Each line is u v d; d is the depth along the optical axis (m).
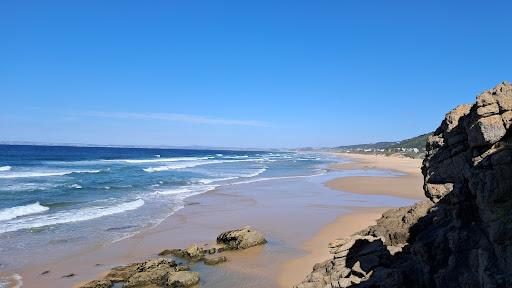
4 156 100.00
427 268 11.66
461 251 10.67
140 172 62.38
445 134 15.38
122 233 24.27
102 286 16.28
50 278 17.36
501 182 9.64
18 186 42.03
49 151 143.00
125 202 34.00
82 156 115.12
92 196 36.78
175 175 59.28
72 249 21.14
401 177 59.28
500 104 11.20
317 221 27.22
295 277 17.14
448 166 15.28
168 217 28.72
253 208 32.28
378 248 14.26
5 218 27.20
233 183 49.94
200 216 29.19
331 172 70.88
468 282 9.77
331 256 19.67
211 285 16.34
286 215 29.36
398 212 17.94
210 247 21.38
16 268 18.39
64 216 28.16
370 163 103.81
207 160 113.75
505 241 8.91
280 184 49.03
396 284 11.93
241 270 17.98
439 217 13.83
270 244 21.92
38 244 21.80
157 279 16.86
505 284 8.44
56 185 43.34
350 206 32.94
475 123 11.47
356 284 12.73
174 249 20.73
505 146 10.39
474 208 11.20
